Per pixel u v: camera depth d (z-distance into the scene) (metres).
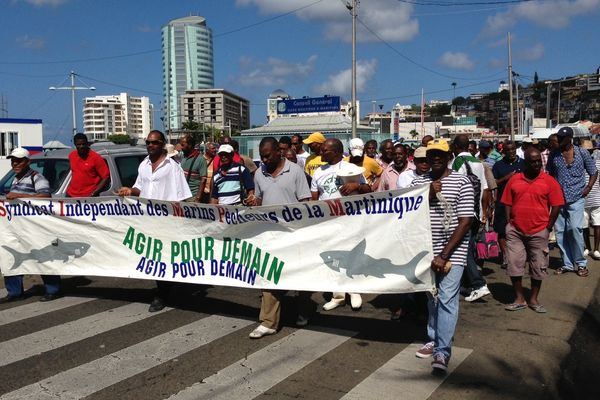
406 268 4.73
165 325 5.68
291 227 5.31
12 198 6.60
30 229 6.61
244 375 4.43
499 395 4.07
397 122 62.88
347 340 5.20
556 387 4.32
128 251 6.32
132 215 6.23
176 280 6.02
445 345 4.36
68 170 7.92
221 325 5.67
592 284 7.14
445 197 4.42
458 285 4.36
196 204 5.78
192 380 4.34
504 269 8.13
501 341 5.11
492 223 8.30
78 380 4.35
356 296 6.16
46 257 6.61
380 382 4.27
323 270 5.18
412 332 5.41
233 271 5.66
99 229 6.41
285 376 4.40
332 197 5.99
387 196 4.78
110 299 6.71
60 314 6.10
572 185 7.47
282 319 5.89
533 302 6.06
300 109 50.22
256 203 5.74
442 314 4.38
